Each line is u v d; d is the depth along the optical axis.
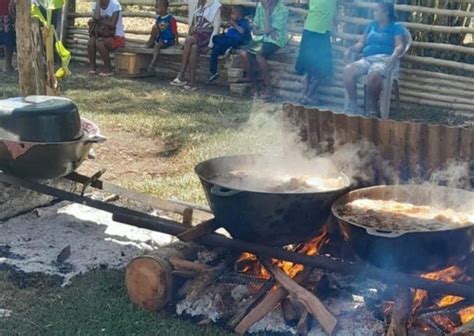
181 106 7.21
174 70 8.73
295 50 7.91
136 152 5.69
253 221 2.90
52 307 3.26
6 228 4.01
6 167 3.66
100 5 8.77
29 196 4.18
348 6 7.63
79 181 3.87
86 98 7.45
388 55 6.79
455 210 3.05
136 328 3.09
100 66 9.21
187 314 3.18
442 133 3.23
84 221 4.13
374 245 2.69
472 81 7.16
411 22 7.68
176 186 4.86
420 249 2.67
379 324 2.98
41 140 3.53
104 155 5.57
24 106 3.57
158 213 4.31
